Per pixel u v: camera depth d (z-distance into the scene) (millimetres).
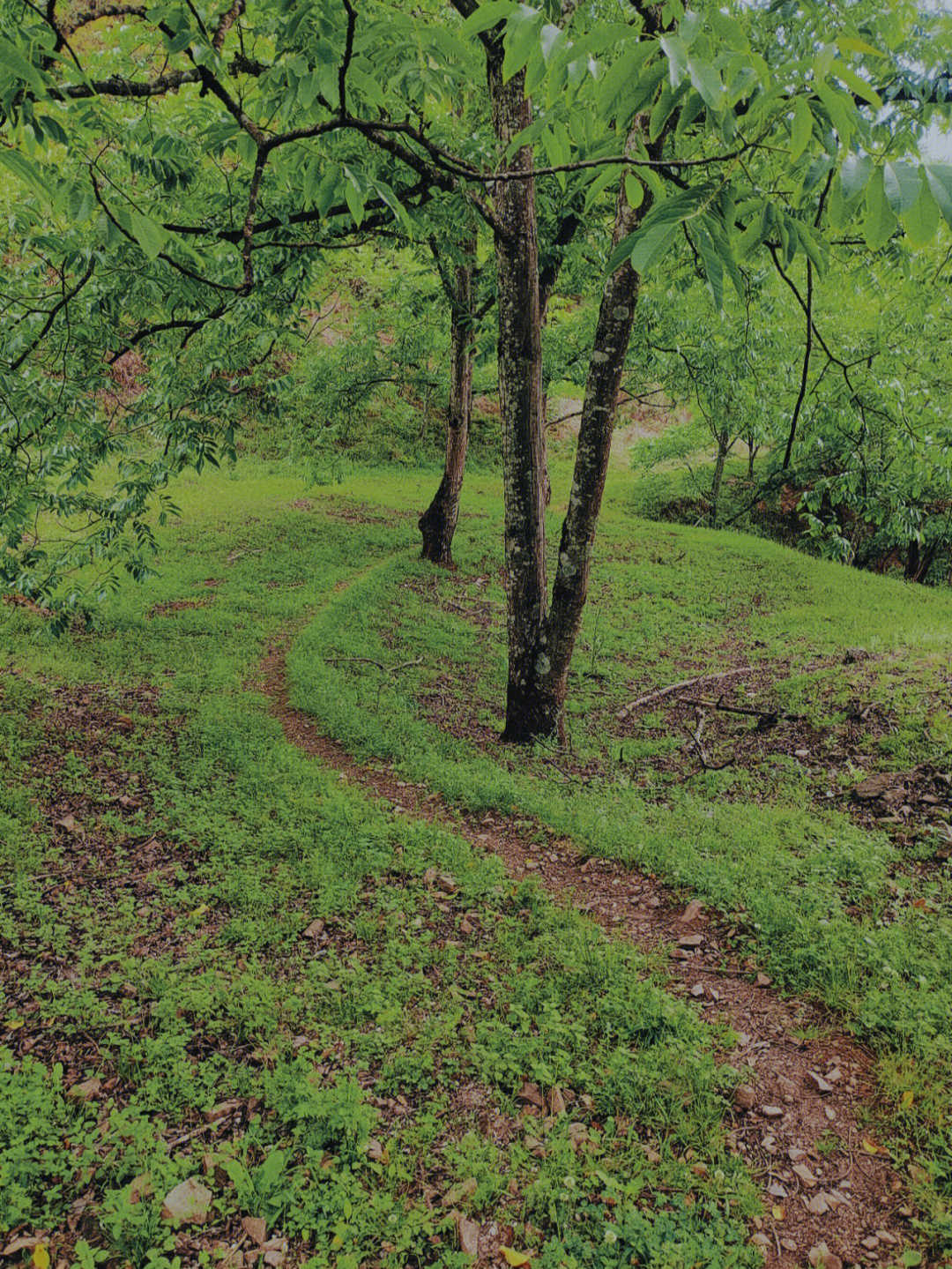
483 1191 3418
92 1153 3510
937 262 6867
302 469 26672
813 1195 3525
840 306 12891
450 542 19094
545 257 10945
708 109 1353
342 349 18406
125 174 5645
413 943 5180
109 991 4656
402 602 15602
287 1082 3975
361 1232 3215
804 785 7875
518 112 7012
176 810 6832
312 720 9648
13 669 9641
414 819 7117
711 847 6594
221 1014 4504
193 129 7215
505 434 8805
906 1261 3174
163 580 14727
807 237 1557
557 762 9133
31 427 6031
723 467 29578
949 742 7723
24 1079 3893
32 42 2240
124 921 5352
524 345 8391
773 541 26266
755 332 12172
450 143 6707
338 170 2812
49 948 5027
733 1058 4316
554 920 5520
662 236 1422
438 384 18391
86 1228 3250
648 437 38031
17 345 5352
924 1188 3498
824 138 1565
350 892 5758
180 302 5516
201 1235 3256
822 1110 3977
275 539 18906
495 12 1478
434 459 32812
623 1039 4355
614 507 29625
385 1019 4465
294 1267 3125
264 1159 3594
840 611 15758
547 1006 4539
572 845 6902
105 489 18406
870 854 6176
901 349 7648
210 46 2854
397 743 8922
